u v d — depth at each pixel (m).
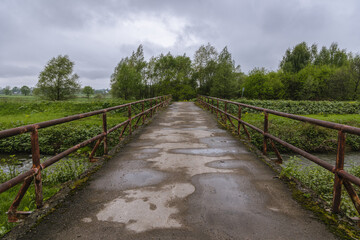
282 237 1.96
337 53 54.16
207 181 3.25
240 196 2.76
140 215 2.33
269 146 11.33
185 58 58.56
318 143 11.98
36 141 2.42
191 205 2.54
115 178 3.39
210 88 47.78
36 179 2.45
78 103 26.50
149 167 3.90
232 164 4.04
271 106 23.48
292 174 3.63
